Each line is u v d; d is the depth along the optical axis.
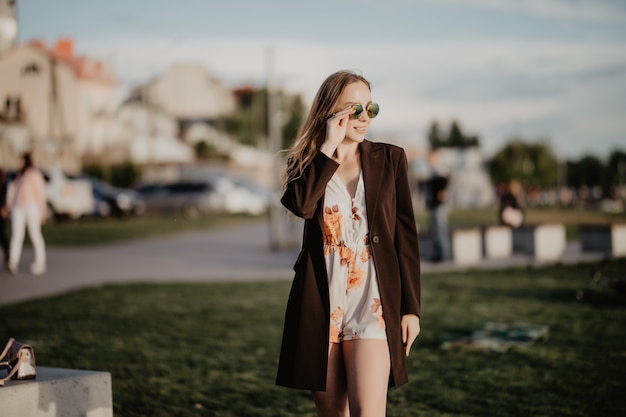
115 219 33.31
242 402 5.13
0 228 13.31
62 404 3.38
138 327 7.93
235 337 7.42
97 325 8.00
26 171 13.20
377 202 3.04
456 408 4.91
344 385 3.08
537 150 87.62
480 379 5.67
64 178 28.53
